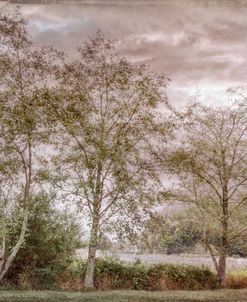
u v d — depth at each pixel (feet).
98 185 72.02
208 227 76.23
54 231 73.87
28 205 70.13
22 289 68.74
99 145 71.51
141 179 73.87
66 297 63.00
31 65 71.41
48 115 70.38
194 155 78.28
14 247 67.77
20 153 69.26
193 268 79.30
